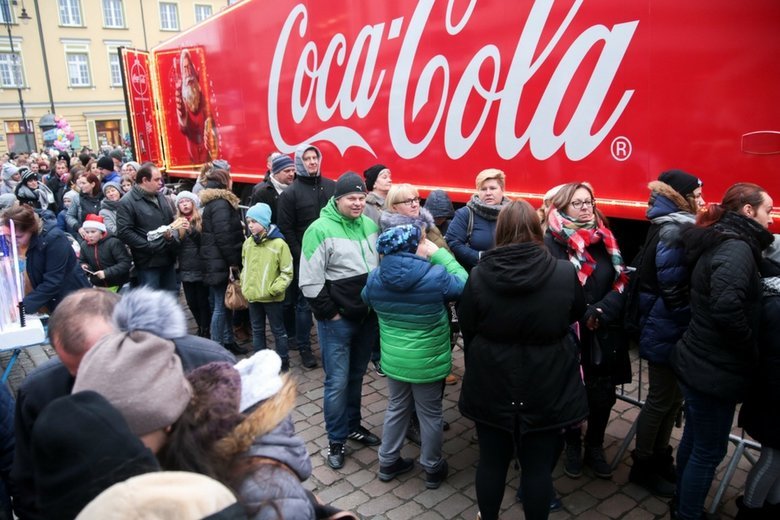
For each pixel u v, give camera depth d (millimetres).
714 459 2682
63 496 1003
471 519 3117
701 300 2572
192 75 10875
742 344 2438
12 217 3996
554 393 2514
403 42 6121
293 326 5695
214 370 1430
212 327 5488
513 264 2471
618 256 3115
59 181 11086
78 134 40750
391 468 3463
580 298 2545
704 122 3902
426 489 3395
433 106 5895
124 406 1189
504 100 5191
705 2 3816
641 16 4160
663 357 2928
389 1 6227
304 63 7691
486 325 2561
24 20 37812
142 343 1281
